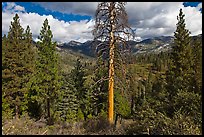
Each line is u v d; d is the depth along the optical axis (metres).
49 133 13.98
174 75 27.73
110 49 19.69
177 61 28.39
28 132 12.77
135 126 11.98
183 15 29.19
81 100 35.62
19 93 34.84
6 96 33.41
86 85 36.00
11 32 35.22
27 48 36.28
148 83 49.50
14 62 33.88
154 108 12.62
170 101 12.55
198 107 10.45
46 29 35.09
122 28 19.31
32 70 35.38
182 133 8.93
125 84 20.02
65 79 37.47
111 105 19.73
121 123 17.38
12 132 11.06
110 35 19.64
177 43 29.08
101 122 17.58
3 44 34.03
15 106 34.28
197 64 27.02
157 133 9.88
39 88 34.28
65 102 35.72
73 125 18.08
